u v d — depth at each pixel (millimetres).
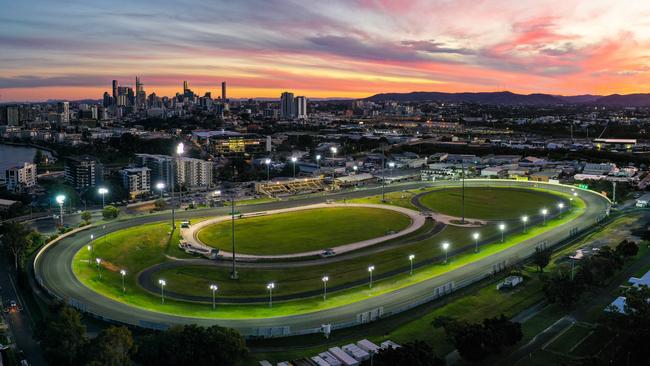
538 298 142750
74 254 183500
